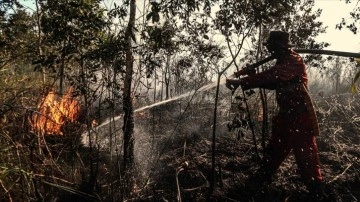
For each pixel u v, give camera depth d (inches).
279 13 182.5
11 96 195.5
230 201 177.0
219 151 223.0
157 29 169.5
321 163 217.3
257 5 179.3
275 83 176.2
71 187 172.1
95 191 171.2
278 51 177.6
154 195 174.6
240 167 205.3
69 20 161.6
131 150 185.0
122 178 176.2
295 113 174.1
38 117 181.0
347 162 216.5
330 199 177.0
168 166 201.6
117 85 175.5
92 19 162.7
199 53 211.6
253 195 180.7
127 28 170.6
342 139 251.6
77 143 188.4
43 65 166.2
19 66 228.4
